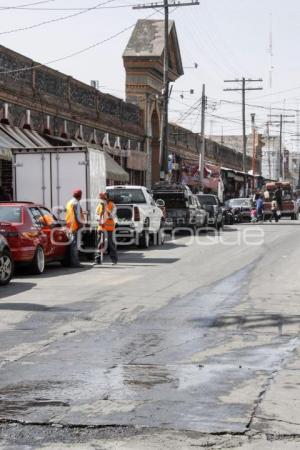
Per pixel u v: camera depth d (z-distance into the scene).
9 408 6.90
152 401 7.11
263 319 11.82
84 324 11.37
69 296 14.59
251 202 58.19
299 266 20.53
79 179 24.42
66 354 9.22
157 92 58.25
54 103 37.94
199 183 61.09
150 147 58.19
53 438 6.09
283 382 7.84
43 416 6.65
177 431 6.23
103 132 46.78
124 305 13.30
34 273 18.94
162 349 9.53
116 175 44.25
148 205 28.98
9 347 9.66
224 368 8.48
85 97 43.25
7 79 32.19
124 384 7.75
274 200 56.44
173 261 22.59
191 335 10.48
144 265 21.45
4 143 29.48
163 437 6.09
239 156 100.62
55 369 8.41
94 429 6.30
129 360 8.88
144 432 6.21
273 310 12.72
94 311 12.62
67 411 6.79
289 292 15.09
